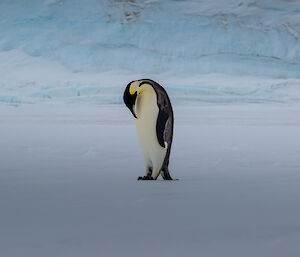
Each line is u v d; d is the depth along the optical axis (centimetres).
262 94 19675
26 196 1172
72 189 1309
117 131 5100
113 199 1106
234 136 4366
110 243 664
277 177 1625
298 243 657
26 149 2980
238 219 842
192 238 691
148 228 767
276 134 4672
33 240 688
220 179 1577
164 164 1650
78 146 3216
